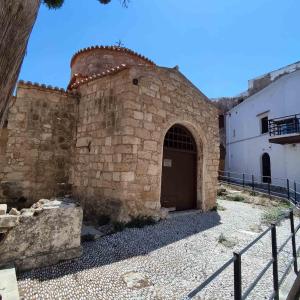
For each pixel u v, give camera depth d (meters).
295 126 13.32
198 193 7.79
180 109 7.21
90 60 9.97
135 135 5.80
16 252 3.05
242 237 5.16
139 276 3.26
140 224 5.50
